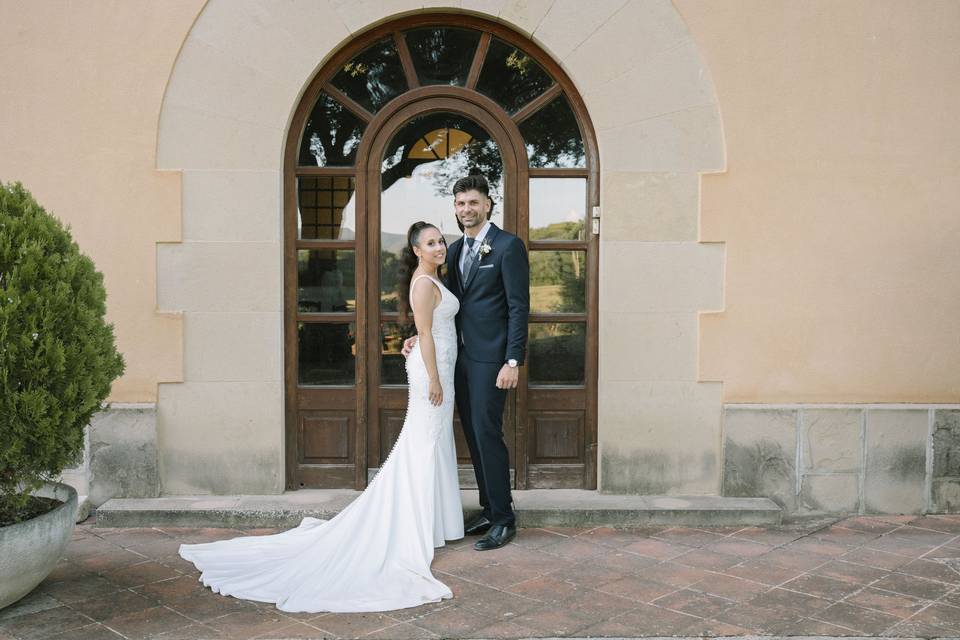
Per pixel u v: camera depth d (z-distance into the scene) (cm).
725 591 341
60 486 362
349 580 347
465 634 302
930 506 456
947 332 453
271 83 443
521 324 392
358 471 463
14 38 436
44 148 439
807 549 395
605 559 380
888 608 324
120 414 445
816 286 452
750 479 455
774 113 448
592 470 467
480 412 396
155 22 439
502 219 465
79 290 335
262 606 327
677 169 450
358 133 463
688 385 455
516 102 464
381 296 466
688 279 452
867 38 445
